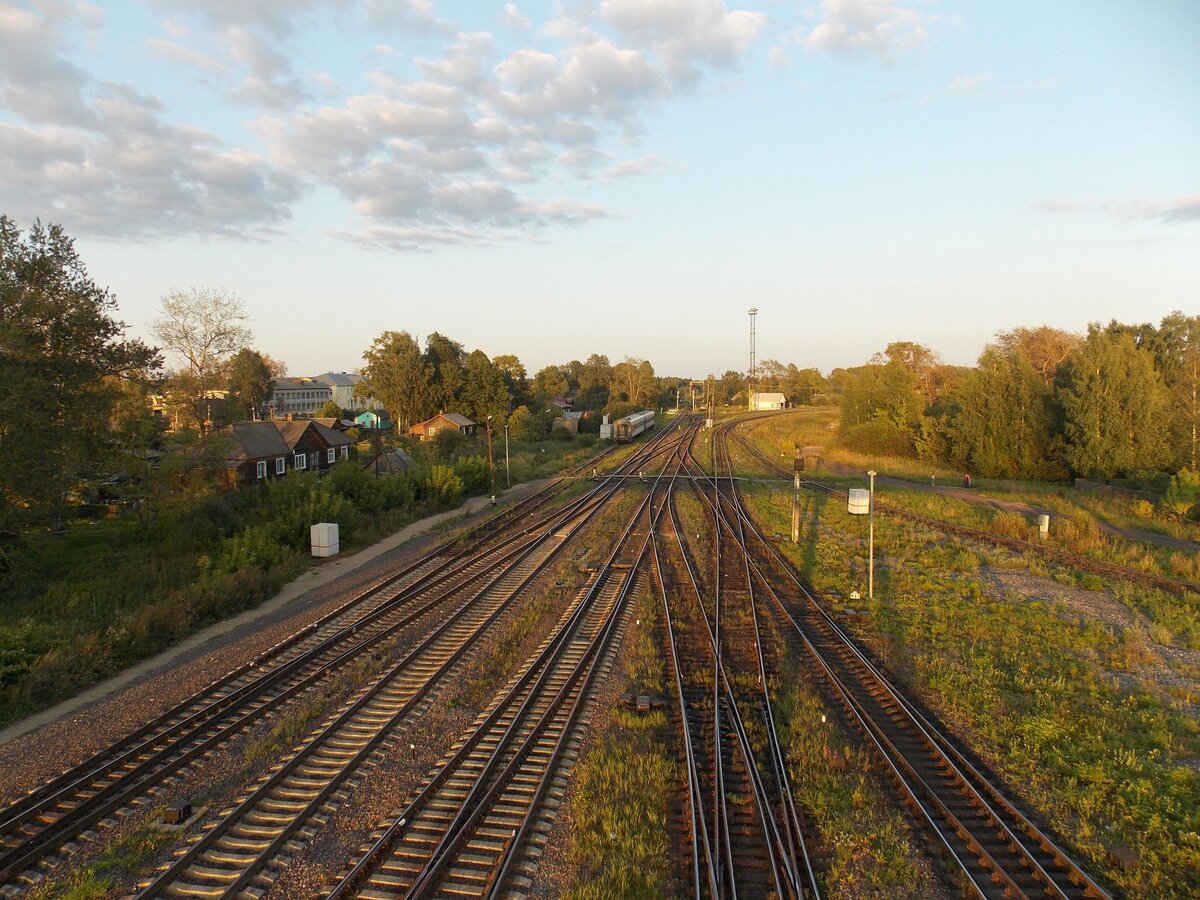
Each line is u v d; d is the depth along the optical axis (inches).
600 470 2103.8
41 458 861.2
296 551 1035.9
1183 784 404.5
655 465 2197.3
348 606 744.3
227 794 393.7
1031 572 916.0
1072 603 780.6
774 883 316.5
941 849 346.6
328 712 498.0
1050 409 1839.3
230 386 1446.9
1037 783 406.0
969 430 1942.7
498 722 476.7
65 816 365.4
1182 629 693.3
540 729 462.6
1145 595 800.3
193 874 326.0
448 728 473.7
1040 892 313.6
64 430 911.7
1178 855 340.5
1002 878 321.7
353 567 986.7
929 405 2672.2
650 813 369.1
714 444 2758.4
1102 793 394.3
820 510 1375.5
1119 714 497.4
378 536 1193.4
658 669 564.7
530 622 688.4
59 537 1182.3
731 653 610.2
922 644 637.9
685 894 315.0
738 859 337.4
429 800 382.0
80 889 315.3
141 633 633.0
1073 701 519.5
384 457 1893.5
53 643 605.9
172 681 557.9
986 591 820.6
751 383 5295.3
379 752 440.1
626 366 5841.5
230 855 339.0
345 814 374.6
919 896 315.9
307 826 363.9
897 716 489.1
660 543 1072.8
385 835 344.2
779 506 1414.9
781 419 4148.6
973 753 439.5
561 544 1056.8
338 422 2659.9
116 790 396.5
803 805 382.3
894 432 2329.0
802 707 500.4
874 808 382.0
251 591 804.0
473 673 565.9
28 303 862.5
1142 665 599.8
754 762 418.6
